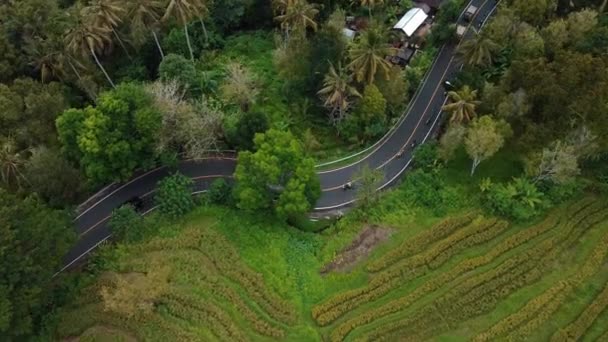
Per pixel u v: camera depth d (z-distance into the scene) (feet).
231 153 297.53
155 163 285.23
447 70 341.82
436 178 282.15
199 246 257.34
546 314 236.02
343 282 248.93
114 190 285.84
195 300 241.14
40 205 236.22
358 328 234.99
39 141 287.48
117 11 301.22
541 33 312.29
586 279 245.86
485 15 364.38
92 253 264.31
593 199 269.03
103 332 234.99
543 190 269.64
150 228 262.88
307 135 303.89
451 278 248.32
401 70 329.52
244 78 304.91
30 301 218.38
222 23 363.56
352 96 307.58
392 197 277.64
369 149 308.60
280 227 266.16
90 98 322.55
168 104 270.46
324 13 357.41
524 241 257.75
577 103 260.01
